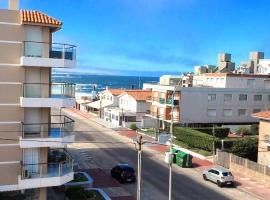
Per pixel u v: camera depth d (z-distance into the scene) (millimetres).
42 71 32000
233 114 78938
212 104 77000
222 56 107688
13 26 31109
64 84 33062
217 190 43031
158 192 41594
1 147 31656
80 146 62062
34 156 32531
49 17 32000
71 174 33312
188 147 62062
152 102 80375
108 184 43594
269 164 50844
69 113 105938
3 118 31469
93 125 85250
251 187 44406
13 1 32375
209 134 64750
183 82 82375
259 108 81188
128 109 87500
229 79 80938
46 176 32125
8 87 31375
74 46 32688
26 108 32094
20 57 31281
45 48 31656
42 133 32125
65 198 35594
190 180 46281
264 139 51750
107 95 97688
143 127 81312
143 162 53562
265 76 84188
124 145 64250
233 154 52750
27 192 34000
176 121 74250
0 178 31781
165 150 61031
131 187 42938
